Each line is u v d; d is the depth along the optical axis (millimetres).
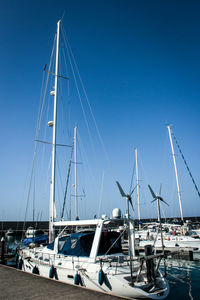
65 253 9523
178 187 28688
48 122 15703
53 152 14984
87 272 7988
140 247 20203
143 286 7238
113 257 8633
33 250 12031
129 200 8359
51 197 13969
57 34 17469
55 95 16125
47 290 6957
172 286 10867
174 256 18203
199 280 11812
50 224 13266
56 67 16781
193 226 27000
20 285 7492
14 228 58938
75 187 26656
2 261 15500
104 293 6629
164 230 24422
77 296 6422
